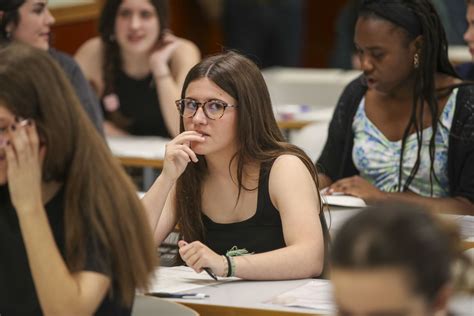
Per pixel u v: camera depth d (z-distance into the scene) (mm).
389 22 7820
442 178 7992
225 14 19406
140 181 10562
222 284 5715
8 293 4613
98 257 4391
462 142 7820
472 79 9641
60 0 14180
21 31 8742
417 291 3092
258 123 6199
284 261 5766
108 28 11438
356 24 8039
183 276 5945
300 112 13289
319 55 22281
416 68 7906
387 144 8188
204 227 6379
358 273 3104
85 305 4332
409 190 8117
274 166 6160
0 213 4641
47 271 4324
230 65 6191
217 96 6113
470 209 7660
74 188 4371
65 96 4375
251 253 6188
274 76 15180
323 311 5055
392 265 3082
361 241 3135
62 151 4352
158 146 10727
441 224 3260
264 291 5520
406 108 8102
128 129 11672
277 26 19297
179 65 11281
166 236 6531
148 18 11234
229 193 6258
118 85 11609
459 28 14508
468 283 3348
